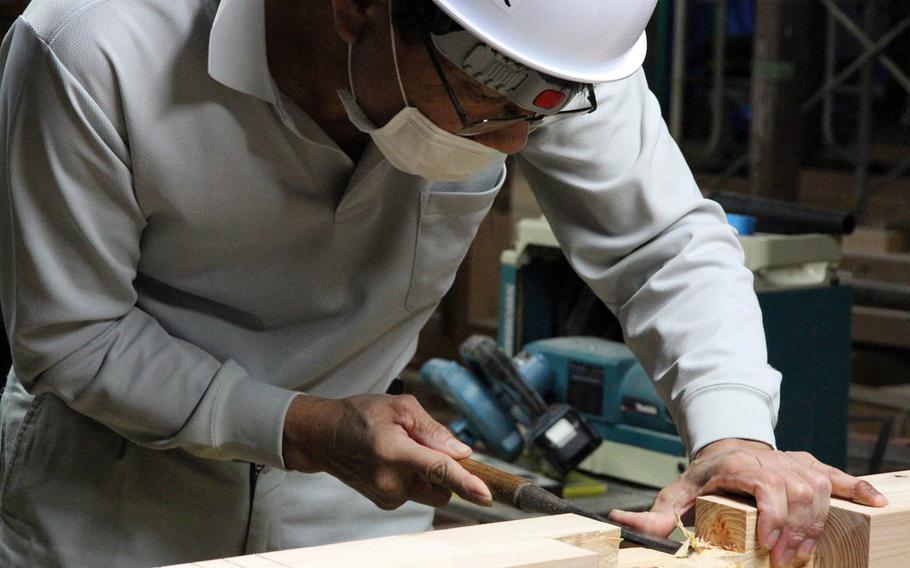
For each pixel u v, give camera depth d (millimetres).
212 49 1409
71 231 1466
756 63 4941
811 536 1414
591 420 2754
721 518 1421
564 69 1334
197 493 1699
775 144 4941
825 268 2691
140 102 1434
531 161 1742
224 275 1614
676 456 2609
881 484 1519
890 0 8438
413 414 1503
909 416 3846
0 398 1866
